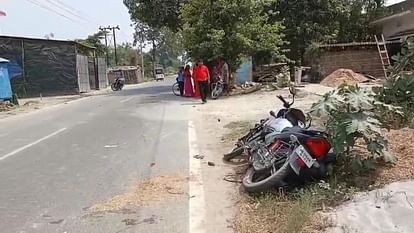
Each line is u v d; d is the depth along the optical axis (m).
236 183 6.93
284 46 30.28
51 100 28.52
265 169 6.45
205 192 6.54
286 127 6.56
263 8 25.39
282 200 5.73
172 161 8.52
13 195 6.64
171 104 20.09
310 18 29.98
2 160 9.20
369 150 5.93
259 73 29.98
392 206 4.99
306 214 4.99
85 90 37.94
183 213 5.69
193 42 23.30
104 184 7.07
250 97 20.50
